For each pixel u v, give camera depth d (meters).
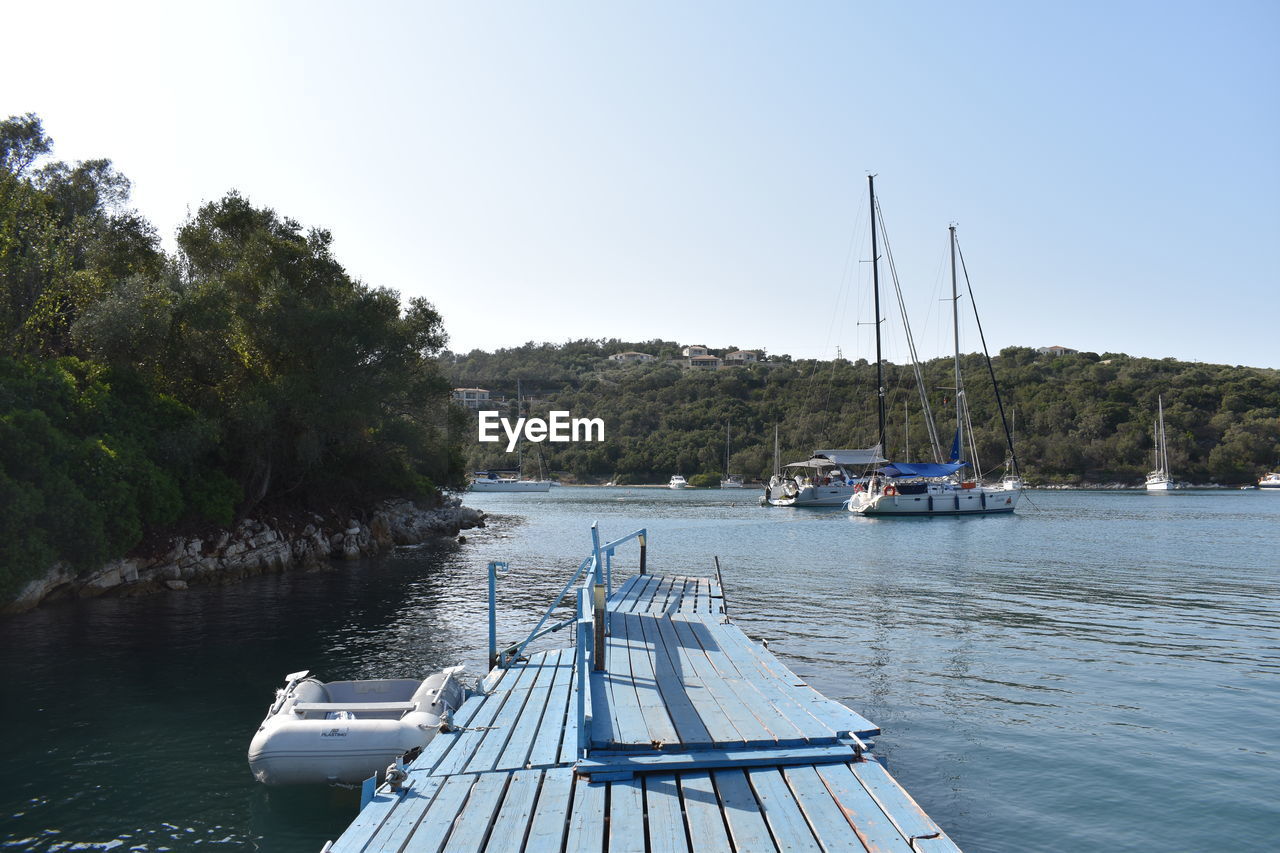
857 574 27.98
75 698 12.53
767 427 137.62
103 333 25.05
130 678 13.73
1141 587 24.80
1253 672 14.26
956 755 10.11
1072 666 14.62
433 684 10.19
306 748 8.62
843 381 116.50
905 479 63.62
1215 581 26.11
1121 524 52.72
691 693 9.31
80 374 24.80
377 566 31.39
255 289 31.97
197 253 33.19
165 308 26.88
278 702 9.87
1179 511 67.06
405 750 8.66
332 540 34.31
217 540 27.27
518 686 10.41
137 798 8.73
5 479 18.02
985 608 20.88
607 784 6.86
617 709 8.63
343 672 14.12
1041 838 7.87
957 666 14.59
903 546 38.59
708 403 147.12
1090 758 10.02
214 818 8.24
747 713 8.44
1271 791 9.02
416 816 6.26
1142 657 15.37
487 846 5.70
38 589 20.41
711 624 13.80
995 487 68.50
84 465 21.39
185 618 19.48
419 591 24.33
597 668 10.45
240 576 27.38
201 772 9.49
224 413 29.06
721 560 32.53
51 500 19.83
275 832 7.93
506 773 7.18
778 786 6.71
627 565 31.11
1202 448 113.50
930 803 8.69
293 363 31.27
